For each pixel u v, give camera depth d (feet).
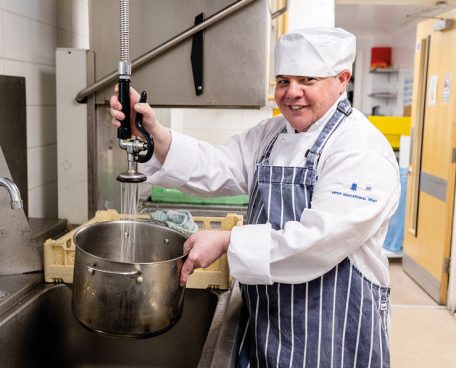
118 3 5.47
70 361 4.51
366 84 28.58
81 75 5.60
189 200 8.13
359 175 3.36
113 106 3.67
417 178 13.51
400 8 19.45
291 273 3.37
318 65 3.52
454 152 11.51
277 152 4.02
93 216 5.84
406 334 10.36
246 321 4.04
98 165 5.90
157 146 4.18
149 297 3.27
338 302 3.59
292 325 3.62
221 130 10.50
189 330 4.51
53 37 6.33
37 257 4.50
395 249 15.75
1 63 5.16
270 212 3.69
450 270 11.62
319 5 9.94
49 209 6.40
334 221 3.20
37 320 4.22
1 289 4.13
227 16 5.29
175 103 5.54
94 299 3.30
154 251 4.04
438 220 12.16
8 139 5.18
